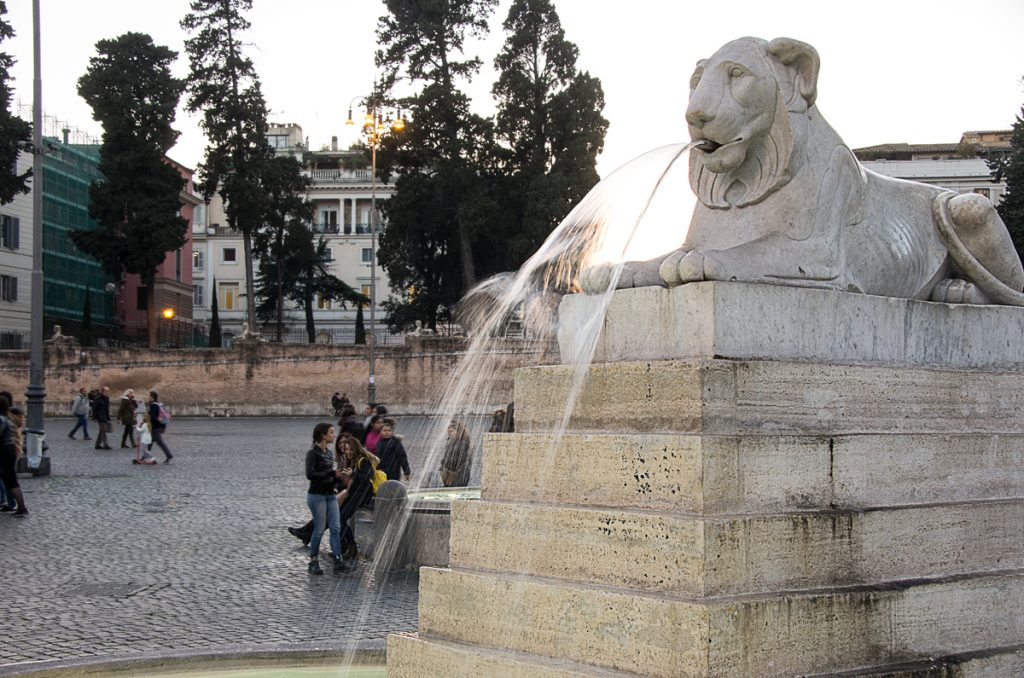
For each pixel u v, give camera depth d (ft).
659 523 13.35
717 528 12.96
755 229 16.20
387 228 168.76
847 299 15.71
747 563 13.20
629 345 15.29
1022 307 18.56
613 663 13.37
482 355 45.80
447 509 37.06
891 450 15.28
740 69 15.93
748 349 14.47
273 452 95.09
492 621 14.97
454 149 159.33
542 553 14.87
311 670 23.79
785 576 13.56
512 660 14.20
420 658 15.61
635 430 14.55
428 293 177.17
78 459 87.56
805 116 16.29
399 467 45.44
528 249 154.20
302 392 163.32
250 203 174.81
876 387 15.60
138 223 172.04
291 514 53.83
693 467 13.34
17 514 52.80
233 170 177.68
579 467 14.87
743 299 14.46
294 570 38.58
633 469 14.11
